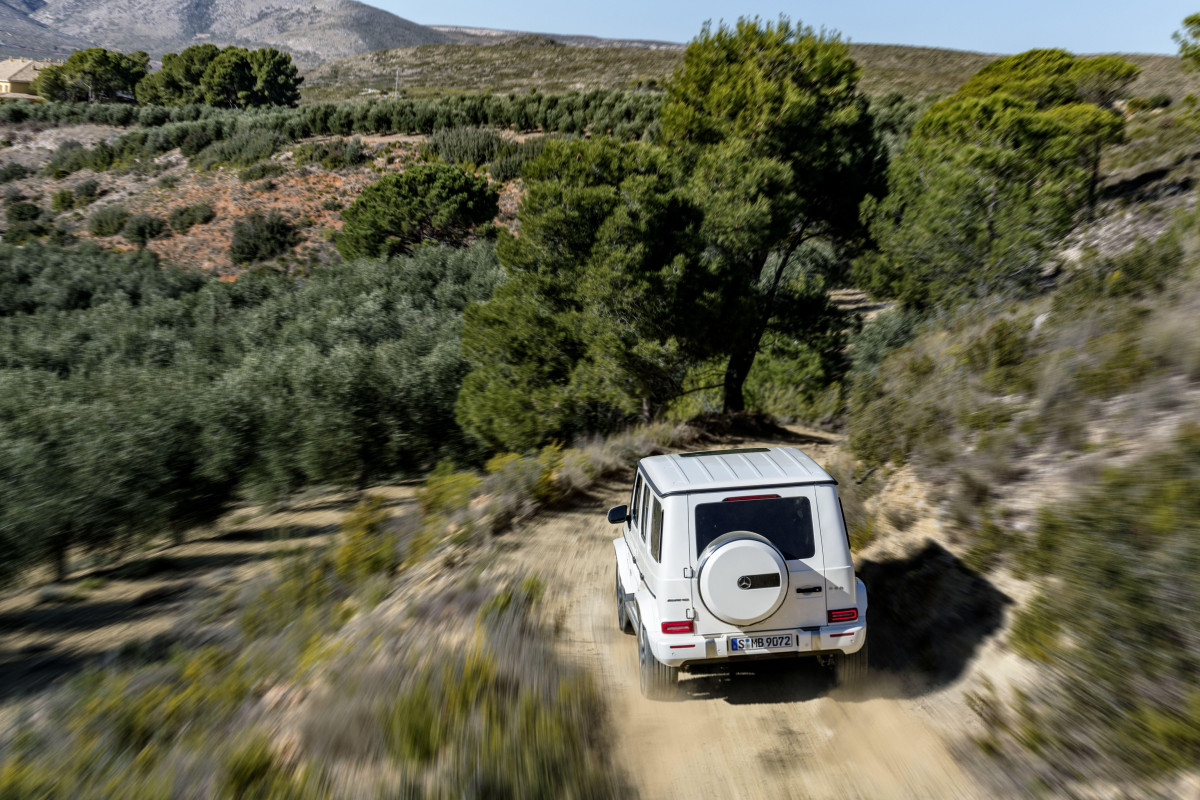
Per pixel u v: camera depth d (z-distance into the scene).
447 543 9.91
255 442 19.75
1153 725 3.72
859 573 7.40
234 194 64.25
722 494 5.18
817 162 21.23
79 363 31.44
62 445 15.23
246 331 35.59
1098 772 3.76
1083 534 5.13
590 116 74.38
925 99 77.69
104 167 75.44
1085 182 26.67
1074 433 6.97
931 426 9.16
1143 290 9.83
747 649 5.07
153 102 124.19
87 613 11.74
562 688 5.06
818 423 23.59
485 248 48.16
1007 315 11.70
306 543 14.84
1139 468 5.27
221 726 5.14
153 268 51.41
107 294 46.25
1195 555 4.25
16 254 51.62
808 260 29.12
